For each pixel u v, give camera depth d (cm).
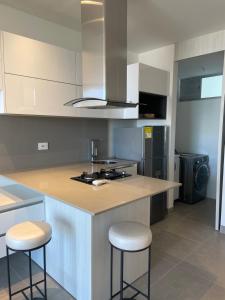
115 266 186
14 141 271
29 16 263
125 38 222
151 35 319
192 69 432
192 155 440
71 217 182
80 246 176
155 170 345
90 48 220
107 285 181
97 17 209
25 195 224
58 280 203
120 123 387
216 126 448
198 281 209
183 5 239
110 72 214
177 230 312
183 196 426
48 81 249
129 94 318
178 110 504
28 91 235
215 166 452
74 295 186
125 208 190
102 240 173
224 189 299
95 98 210
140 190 189
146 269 218
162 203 344
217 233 304
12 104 225
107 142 373
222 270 225
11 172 261
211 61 384
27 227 167
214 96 448
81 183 212
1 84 216
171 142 369
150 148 336
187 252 257
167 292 194
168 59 359
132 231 163
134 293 193
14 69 224
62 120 314
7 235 159
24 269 224
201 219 350
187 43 337
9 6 246
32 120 284
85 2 219
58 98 259
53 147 307
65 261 192
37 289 183
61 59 259
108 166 304
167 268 227
